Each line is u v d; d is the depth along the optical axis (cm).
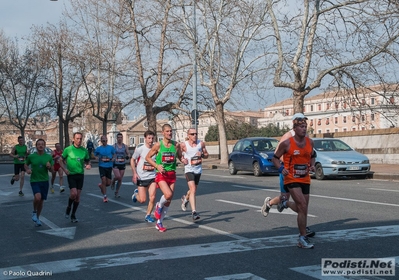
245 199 1399
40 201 1063
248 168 2369
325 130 5475
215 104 3372
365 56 2433
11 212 1298
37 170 1057
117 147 1535
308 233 836
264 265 661
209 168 3188
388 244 762
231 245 791
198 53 3188
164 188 932
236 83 3212
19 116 5438
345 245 765
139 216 1149
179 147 986
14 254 787
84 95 5400
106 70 4084
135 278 622
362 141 2725
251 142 2391
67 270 674
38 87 5141
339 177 2125
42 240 899
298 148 757
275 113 6034
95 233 948
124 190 1764
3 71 5197
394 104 2594
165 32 3556
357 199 1307
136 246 811
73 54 4241
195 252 750
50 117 5716
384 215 1032
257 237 848
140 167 1059
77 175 1098
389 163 2558
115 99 4628
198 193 1580
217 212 1164
